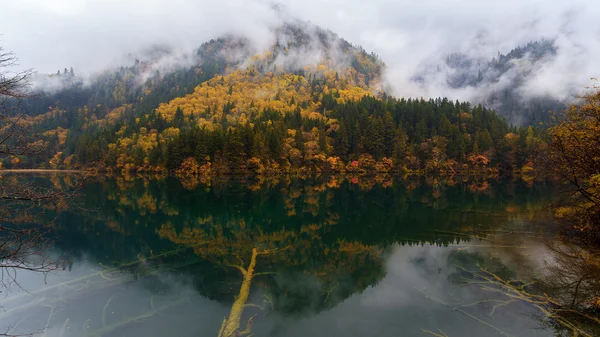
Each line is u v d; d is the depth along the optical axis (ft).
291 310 34.94
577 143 53.42
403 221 84.84
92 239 67.05
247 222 87.76
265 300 37.65
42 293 38.96
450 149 316.19
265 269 49.06
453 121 375.66
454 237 65.98
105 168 318.24
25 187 26.45
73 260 52.19
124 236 70.18
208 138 282.15
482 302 36.11
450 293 38.88
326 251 59.16
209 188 180.24
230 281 43.70
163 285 41.98
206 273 46.80
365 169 316.19
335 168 313.32
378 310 34.88
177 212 102.89
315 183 216.74
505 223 77.30
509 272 45.09
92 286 41.24
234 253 57.67
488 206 105.40
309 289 41.06
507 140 305.32
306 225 83.30
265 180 239.30
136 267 49.11
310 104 513.04
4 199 25.96
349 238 68.95
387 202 122.01
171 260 53.06
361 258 54.54
